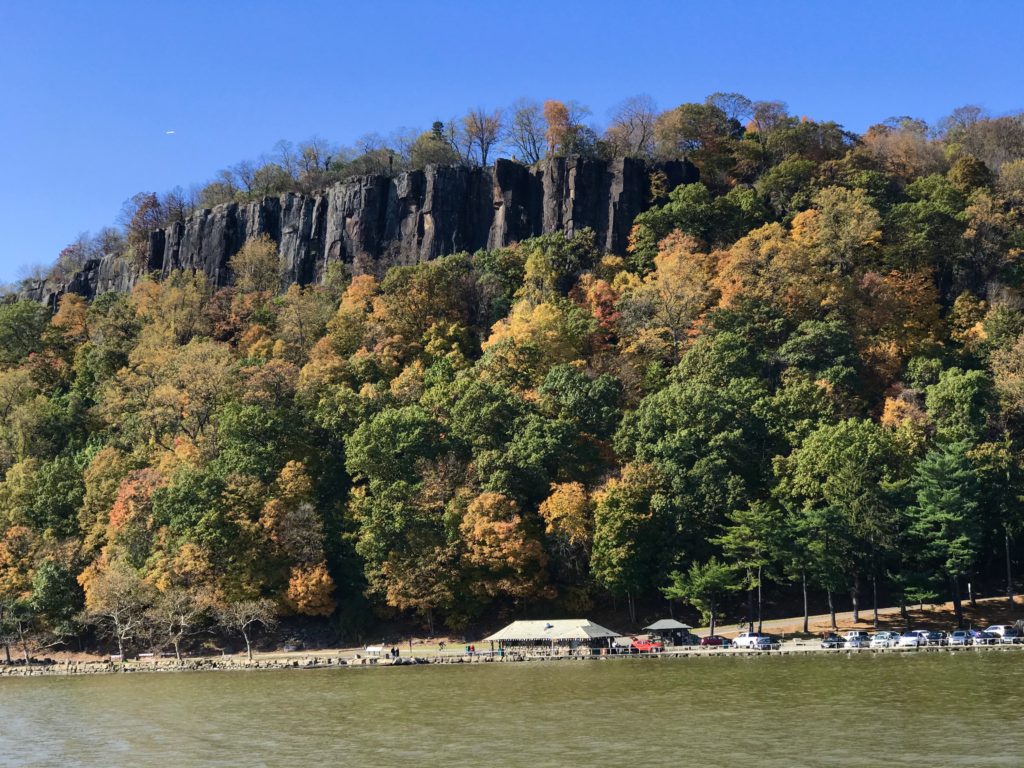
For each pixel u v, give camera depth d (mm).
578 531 158125
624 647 145250
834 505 146750
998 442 158375
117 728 109125
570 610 161875
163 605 155875
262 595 163375
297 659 153375
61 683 146750
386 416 175250
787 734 91500
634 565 153500
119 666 157375
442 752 91312
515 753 89625
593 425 180875
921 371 184750
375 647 155500
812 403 171875
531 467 166875
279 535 164125
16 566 175375
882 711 98375
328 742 97312
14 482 194625
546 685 122125
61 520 186000
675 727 96250
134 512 172375
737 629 153500
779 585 165500
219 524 161500
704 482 157750
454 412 180625
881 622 149750
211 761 92688
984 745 84688
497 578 158750
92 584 164625
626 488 157000
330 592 164500
